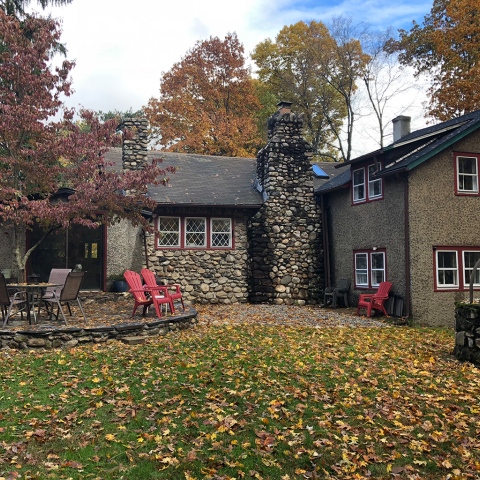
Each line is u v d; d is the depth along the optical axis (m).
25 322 8.03
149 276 9.67
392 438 3.85
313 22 25.80
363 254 13.16
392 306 11.50
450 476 3.24
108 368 5.72
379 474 3.27
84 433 3.79
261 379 5.30
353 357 6.62
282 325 9.74
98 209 10.37
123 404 4.46
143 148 13.92
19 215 8.83
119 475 3.17
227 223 14.38
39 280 12.07
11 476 3.07
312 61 24.94
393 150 12.88
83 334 7.31
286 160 14.52
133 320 8.28
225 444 3.64
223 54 24.72
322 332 8.92
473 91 19.14
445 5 21.56
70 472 3.19
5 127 8.62
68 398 4.62
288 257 14.27
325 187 14.80
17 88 9.41
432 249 11.32
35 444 3.60
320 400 4.67
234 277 14.18
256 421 4.10
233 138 23.55
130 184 9.71
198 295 13.74
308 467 3.33
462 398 4.81
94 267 12.61
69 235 12.41
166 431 3.82
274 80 27.20
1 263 11.85
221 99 24.84
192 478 3.12
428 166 11.39
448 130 12.29
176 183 14.55
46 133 9.38
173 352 6.61
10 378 5.30
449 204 11.55
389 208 11.93
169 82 24.53
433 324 11.20
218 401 4.57
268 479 3.18
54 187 9.69
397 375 5.71
